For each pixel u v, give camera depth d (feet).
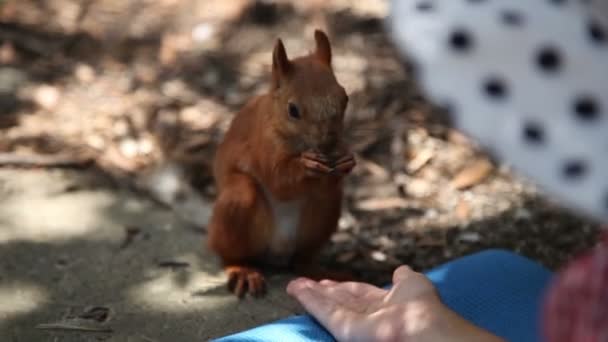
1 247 4.93
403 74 6.05
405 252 5.11
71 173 5.41
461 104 3.02
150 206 5.24
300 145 4.64
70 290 4.76
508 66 3.04
